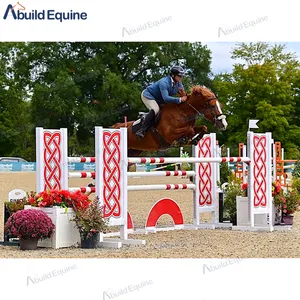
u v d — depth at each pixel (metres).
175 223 12.18
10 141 52.97
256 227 11.91
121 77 43.62
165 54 44.50
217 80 46.66
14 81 48.69
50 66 44.88
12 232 9.03
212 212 12.73
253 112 45.94
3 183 26.88
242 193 12.52
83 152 43.16
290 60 48.91
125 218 10.05
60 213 9.33
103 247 9.46
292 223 12.40
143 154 39.38
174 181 29.98
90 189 10.68
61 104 41.22
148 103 11.98
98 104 43.12
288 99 46.81
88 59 43.66
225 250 9.10
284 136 46.03
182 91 12.01
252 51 47.84
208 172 12.71
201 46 46.22
